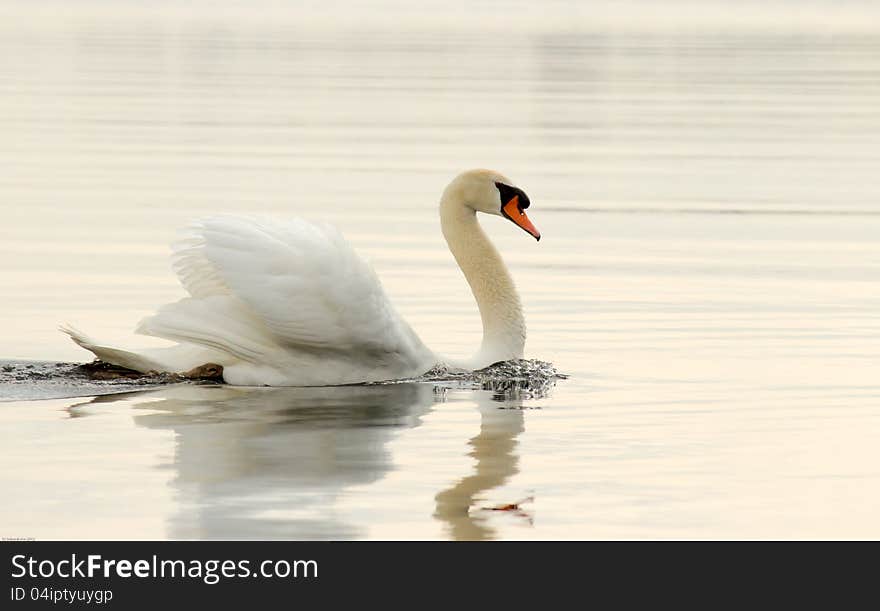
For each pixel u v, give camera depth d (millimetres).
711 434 12297
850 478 11086
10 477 10758
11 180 28578
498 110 45125
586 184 29641
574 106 46906
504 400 13477
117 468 11008
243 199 26547
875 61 68500
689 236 23656
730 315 17594
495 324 15047
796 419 12828
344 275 13570
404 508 10219
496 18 119875
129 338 15852
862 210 26703
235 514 10031
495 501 10422
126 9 122875
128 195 26812
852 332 16703
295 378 13836
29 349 15266
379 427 12352
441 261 20812
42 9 117000
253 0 158375
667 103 48250
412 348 14289
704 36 90062
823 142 37562
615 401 13469
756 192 28844
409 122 41156
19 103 43875
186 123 39750
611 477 11031
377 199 26875
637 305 18156
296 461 11250
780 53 73375
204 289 14055
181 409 12805
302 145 35375
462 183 15305
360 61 65188
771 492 10734
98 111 42375
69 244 21672
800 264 21188
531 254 21953
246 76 55875
